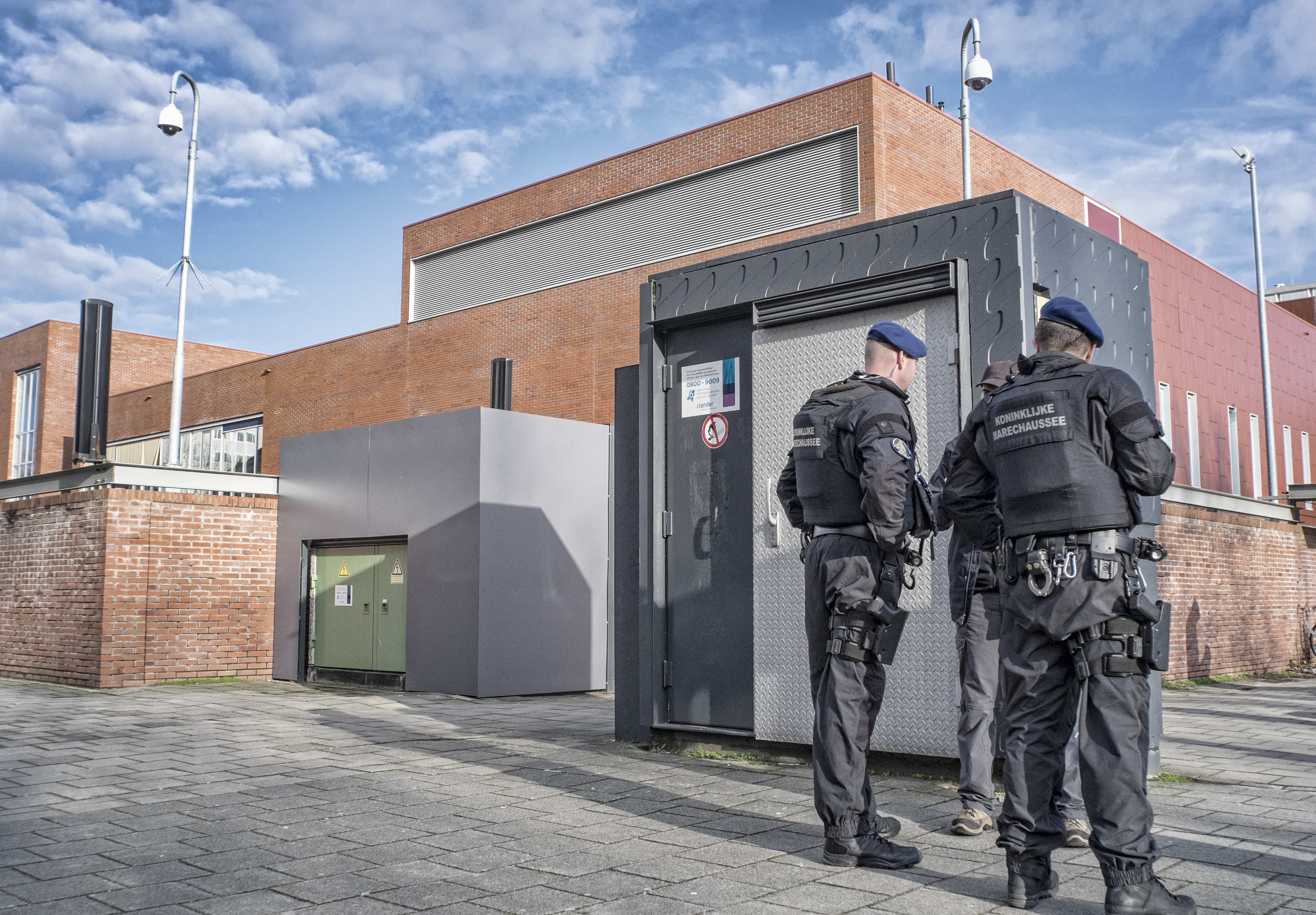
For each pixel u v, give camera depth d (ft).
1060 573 10.05
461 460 36.94
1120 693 9.89
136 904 10.64
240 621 41.86
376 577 40.04
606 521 40.50
